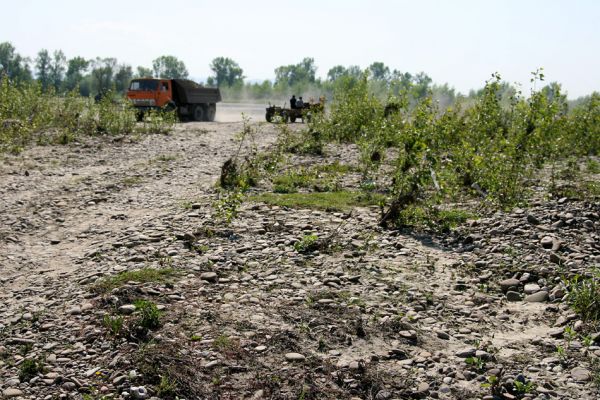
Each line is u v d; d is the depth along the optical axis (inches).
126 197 530.3
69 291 305.7
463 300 304.7
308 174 611.8
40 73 3900.1
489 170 524.4
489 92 720.3
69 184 579.2
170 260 343.0
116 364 231.0
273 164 629.3
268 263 344.5
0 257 368.5
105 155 772.6
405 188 432.1
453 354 248.7
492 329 274.7
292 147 813.9
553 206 454.6
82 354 240.8
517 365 239.8
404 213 428.5
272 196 506.9
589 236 389.7
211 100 1568.7
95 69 3489.2
